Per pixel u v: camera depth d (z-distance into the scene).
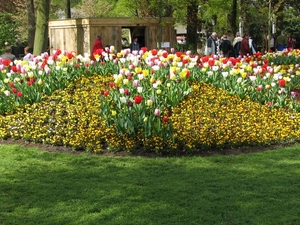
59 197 5.95
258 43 32.25
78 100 10.12
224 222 5.20
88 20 19.44
